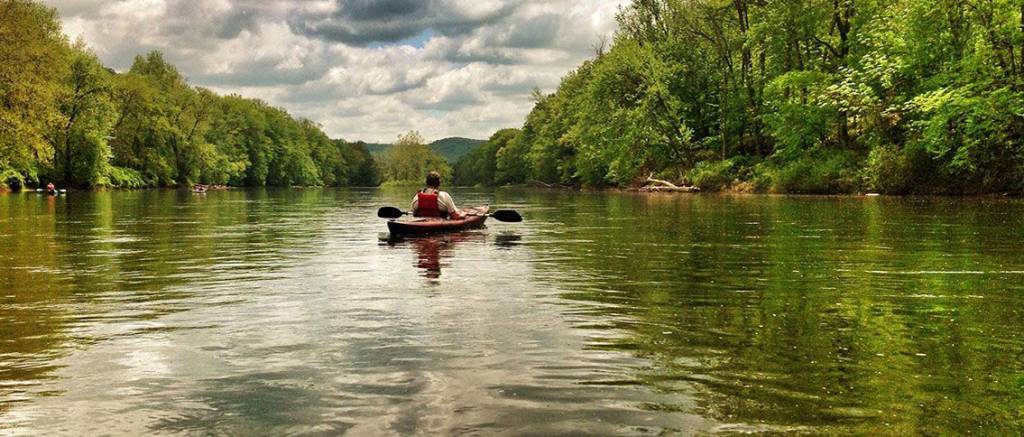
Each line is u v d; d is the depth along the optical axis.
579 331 4.23
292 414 2.76
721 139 40.44
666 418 2.68
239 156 93.25
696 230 12.19
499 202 29.34
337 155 148.25
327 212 21.86
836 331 4.16
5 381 3.22
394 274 6.93
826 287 5.88
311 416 2.74
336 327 4.38
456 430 2.57
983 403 2.80
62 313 4.90
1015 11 21.19
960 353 3.61
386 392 3.04
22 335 4.19
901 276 6.48
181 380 3.24
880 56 26.44
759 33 33.47
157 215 19.39
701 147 42.88
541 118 74.94
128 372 3.38
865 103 26.58
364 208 25.34
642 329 4.27
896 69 25.30
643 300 5.32
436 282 6.36
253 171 100.50
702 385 3.09
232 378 3.27
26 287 6.15
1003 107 20.98
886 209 17.22
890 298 5.31
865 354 3.60
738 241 10.09
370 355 3.67
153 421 2.70
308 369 3.41
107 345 3.93
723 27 39.41
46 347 3.89
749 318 4.61
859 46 30.70
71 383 3.20
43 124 37.66
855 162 29.34
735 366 3.40
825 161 30.41
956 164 22.38
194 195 45.53
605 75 41.78
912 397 2.89
